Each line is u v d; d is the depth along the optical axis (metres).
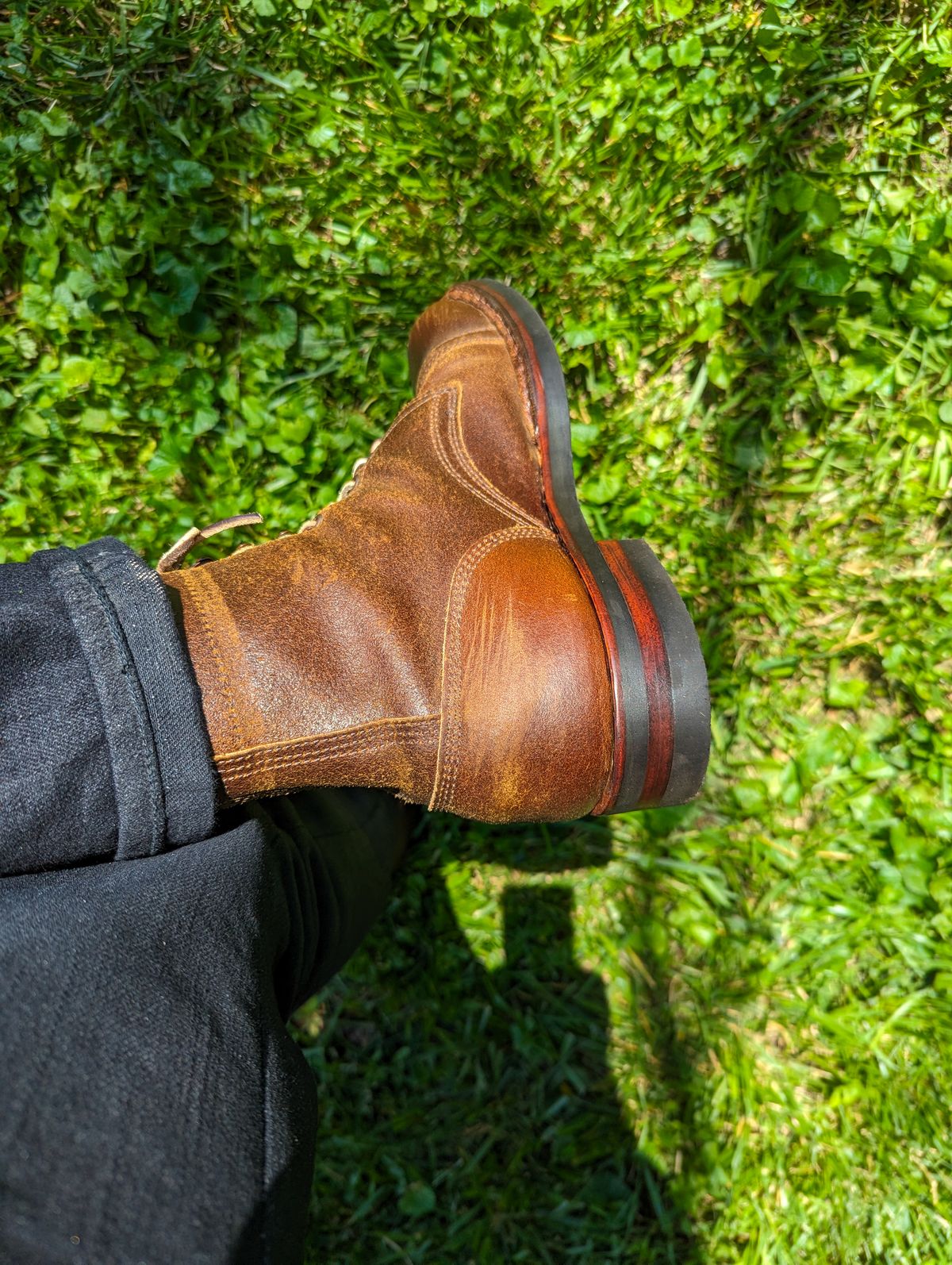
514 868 0.67
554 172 0.68
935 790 0.66
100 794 0.35
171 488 0.70
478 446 0.55
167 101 0.67
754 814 0.67
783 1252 0.61
